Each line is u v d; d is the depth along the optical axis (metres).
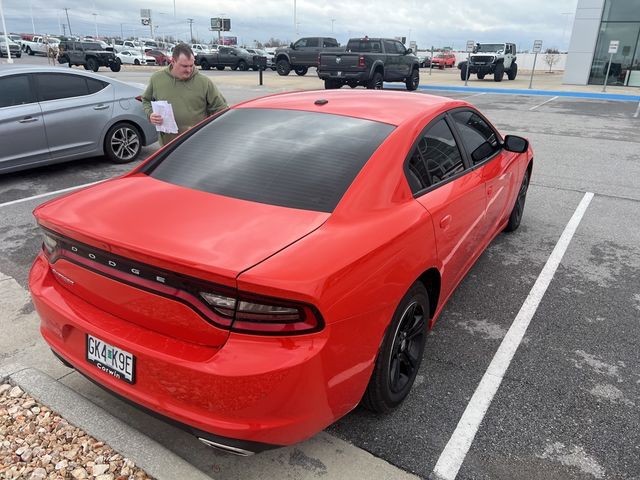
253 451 1.93
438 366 3.04
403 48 20.11
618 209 6.04
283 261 1.88
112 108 7.48
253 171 2.50
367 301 2.06
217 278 1.79
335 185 2.38
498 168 3.85
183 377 1.87
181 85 4.91
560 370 3.03
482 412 2.67
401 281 2.28
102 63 30.61
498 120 12.95
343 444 2.44
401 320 2.41
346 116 2.89
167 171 2.66
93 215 2.19
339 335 1.94
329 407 2.02
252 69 35.25
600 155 8.95
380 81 18.45
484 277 4.23
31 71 6.69
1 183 6.71
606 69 24.22
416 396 2.78
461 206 3.00
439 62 47.81
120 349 2.02
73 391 2.60
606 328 3.49
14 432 2.36
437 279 2.81
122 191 2.46
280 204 2.28
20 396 2.59
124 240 1.96
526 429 2.55
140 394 2.01
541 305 3.79
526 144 3.97
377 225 2.26
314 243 2.01
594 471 2.31
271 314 1.81
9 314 3.50
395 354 2.51
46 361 3.00
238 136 2.83
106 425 2.38
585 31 23.97
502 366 3.05
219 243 1.95
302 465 2.31
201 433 1.91
